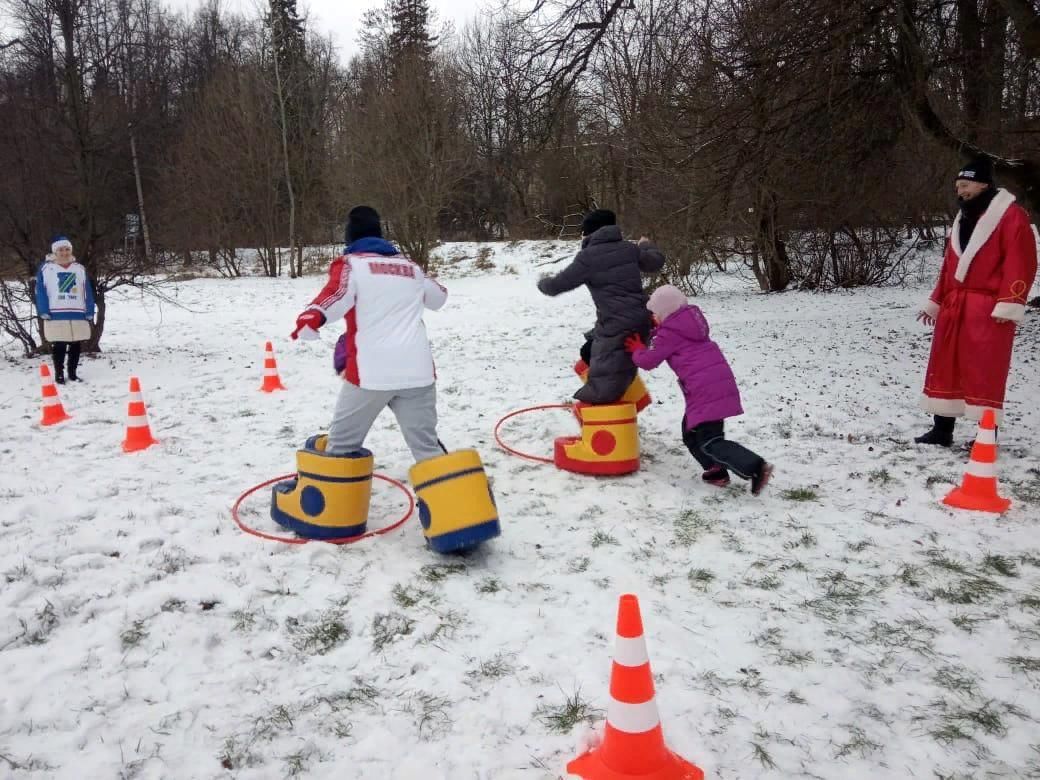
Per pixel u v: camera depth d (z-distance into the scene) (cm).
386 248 446
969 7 973
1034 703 302
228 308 1930
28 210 1115
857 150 1059
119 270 1175
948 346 594
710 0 1052
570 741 281
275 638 347
